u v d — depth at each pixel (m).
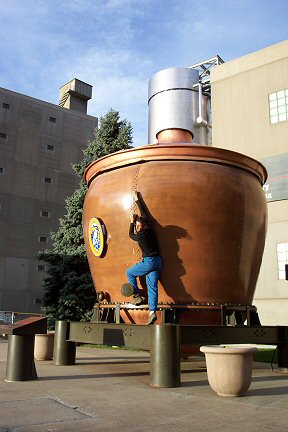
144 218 6.43
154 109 23.16
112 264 6.96
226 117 20.58
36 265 43.81
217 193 6.70
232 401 4.88
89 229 7.41
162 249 6.50
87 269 18.75
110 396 5.10
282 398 5.08
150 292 6.28
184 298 6.54
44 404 4.62
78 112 49.59
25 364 6.34
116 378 6.66
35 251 43.94
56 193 46.25
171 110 22.53
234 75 20.80
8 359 6.38
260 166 7.71
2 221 42.69
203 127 22.58
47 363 8.67
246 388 5.19
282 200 18.11
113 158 7.34
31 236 44.00
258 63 20.20
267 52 20.06
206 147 6.94
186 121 22.39
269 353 12.16
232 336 6.62
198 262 6.54
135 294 6.50
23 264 43.03
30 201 44.56
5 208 43.03
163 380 5.75
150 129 23.38
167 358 5.80
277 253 17.78
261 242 7.43
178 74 22.89
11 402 4.71
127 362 9.31
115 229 6.91
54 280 18.48
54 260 18.89
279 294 17.39
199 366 9.03
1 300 41.19
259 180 7.88
